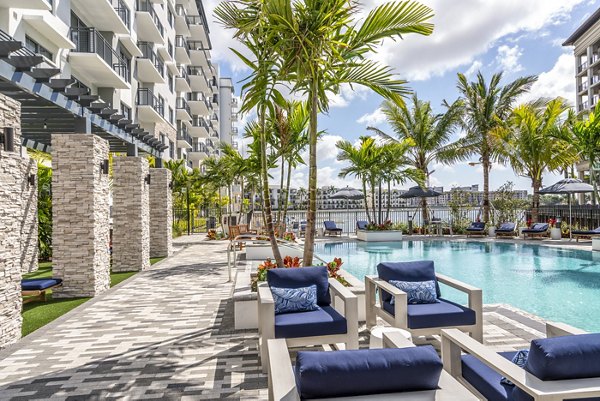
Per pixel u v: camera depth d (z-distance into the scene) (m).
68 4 12.81
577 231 15.52
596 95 36.38
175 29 30.47
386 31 5.07
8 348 4.76
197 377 3.90
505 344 4.56
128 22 18.44
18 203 5.27
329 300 4.91
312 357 1.96
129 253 10.38
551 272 10.22
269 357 2.72
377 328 4.35
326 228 20.77
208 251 14.68
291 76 5.22
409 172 18.45
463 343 2.78
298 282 4.84
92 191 7.64
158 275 9.70
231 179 20.61
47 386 3.73
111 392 3.59
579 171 32.72
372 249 15.50
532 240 16.73
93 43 13.80
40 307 6.77
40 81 6.68
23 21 10.47
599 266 10.99
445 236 19.34
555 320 6.04
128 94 18.41
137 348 4.71
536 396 2.00
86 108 8.10
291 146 10.02
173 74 27.88
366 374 1.93
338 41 4.95
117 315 6.14
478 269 10.78
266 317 4.02
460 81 19.61
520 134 18.39
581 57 38.47
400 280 5.04
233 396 3.51
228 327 5.50
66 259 7.55
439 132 20.25
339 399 1.94
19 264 5.24
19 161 5.38
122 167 10.52
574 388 2.04
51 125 9.97
